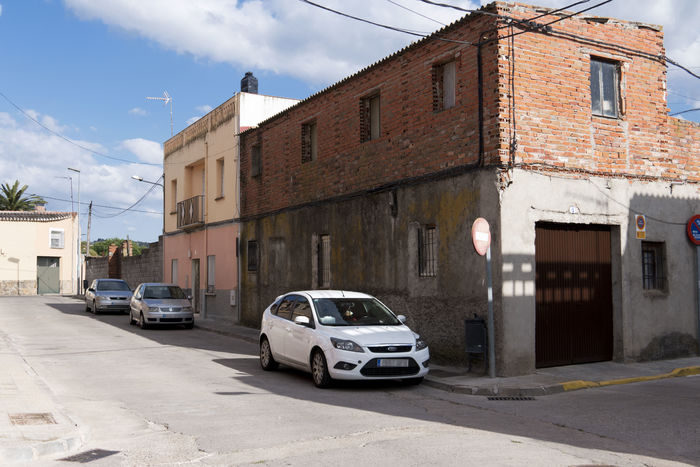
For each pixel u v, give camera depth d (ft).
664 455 19.84
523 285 36.94
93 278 147.43
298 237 59.67
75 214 167.02
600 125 40.96
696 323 45.09
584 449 20.44
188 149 91.04
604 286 41.68
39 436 20.83
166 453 20.03
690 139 45.80
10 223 157.28
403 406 28.45
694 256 45.44
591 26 40.91
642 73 43.16
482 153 37.91
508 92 37.40
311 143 59.57
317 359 33.86
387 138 47.09
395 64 46.42
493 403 29.40
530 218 37.52
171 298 71.97
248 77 84.38
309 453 19.70
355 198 50.78
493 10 37.63
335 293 38.32
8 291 155.84
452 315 39.91
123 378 36.35
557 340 39.40
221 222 78.13
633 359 41.37
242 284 71.77
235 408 27.66
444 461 18.61
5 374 35.29
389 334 33.91
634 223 42.16
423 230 43.65
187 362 43.57
